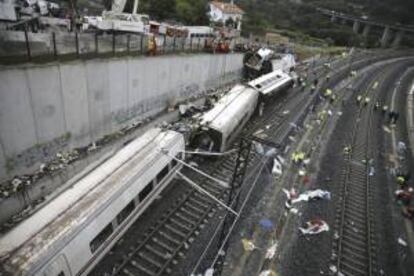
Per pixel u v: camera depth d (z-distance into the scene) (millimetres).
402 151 26844
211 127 18797
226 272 12641
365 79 50938
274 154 21766
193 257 12969
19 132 13352
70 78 15242
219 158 19781
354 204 18375
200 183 17578
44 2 23203
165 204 15547
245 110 23094
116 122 19453
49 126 14812
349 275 13531
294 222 15938
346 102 37688
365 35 102188
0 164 12820
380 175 22203
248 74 37969
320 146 24906
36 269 8883
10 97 12578
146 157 14438
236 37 45844
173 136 16484
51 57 14320
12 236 9602
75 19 21094
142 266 12211
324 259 14133
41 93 13922
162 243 13320
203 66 28219
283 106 32281
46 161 15148
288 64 41406
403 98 44000
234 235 14414
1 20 15766
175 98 25391
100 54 17016
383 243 15820
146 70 20719
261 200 17062
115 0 22172
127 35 18875
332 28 93750
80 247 10211
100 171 12984
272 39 65500
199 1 45156
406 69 65750
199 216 15211
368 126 31125
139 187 13109
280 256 13812
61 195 11453
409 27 105000
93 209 11016
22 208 13367
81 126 16812
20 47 12945
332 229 16031
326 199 18188
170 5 40875
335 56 65000
